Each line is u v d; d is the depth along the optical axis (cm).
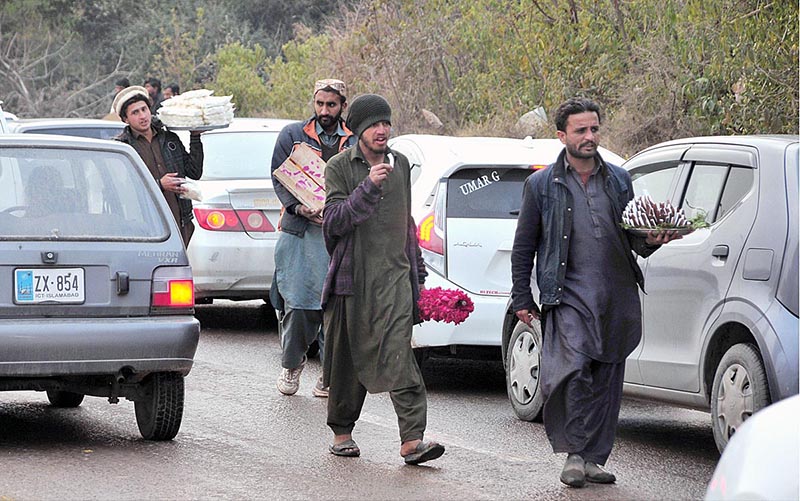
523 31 3647
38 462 1252
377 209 1251
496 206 1681
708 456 1347
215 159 2308
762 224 1208
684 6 2866
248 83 6203
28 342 1238
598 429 1191
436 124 3894
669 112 2931
